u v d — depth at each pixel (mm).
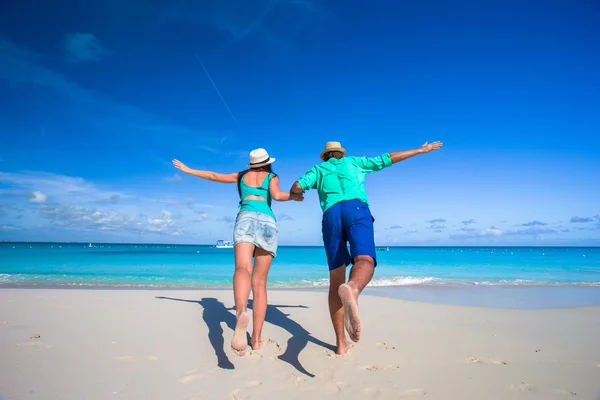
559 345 4133
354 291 2469
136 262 21719
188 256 30234
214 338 4148
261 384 2871
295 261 24500
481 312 6152
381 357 3584
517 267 19828
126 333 4266
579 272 16641
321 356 3582
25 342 3799
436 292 9391
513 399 2654
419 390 2789
